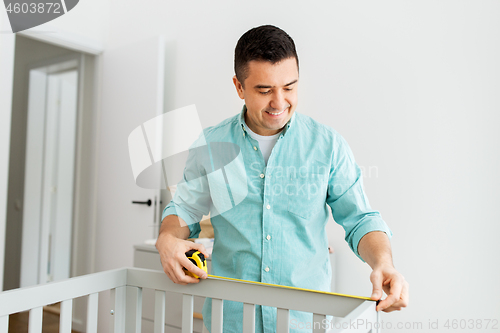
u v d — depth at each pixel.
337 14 1.79
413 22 1.62
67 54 2.65
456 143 1.51
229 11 2.10
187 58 2.23
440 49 1.56
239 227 0.87
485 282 1.43
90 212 2.47
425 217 1.56
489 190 1.44
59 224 2.99
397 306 0.62
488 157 1.44
